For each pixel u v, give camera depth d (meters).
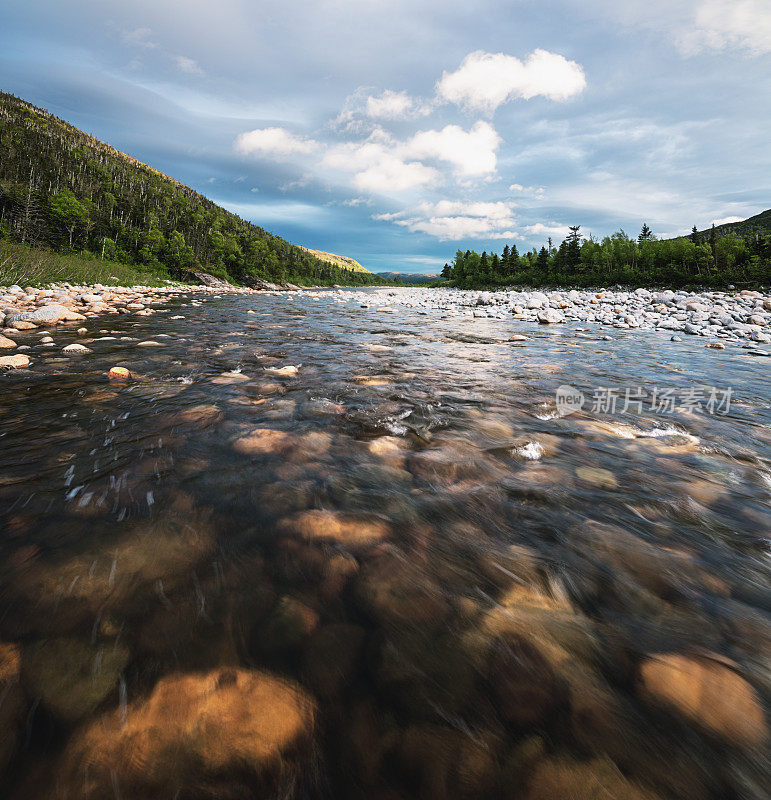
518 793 0.97
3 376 4.94
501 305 20.89
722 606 1.59
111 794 0.95
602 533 2.06
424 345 8.76
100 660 1.27
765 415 4.31
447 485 2.54
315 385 5.04
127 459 2.78
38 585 1.58
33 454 2.83
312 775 1.01
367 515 2.16
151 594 1.56
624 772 1.01
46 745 1.04
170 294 24.91
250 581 1.65
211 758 1.03
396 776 1.01
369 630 1.43
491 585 1.67
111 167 122.44
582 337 10.80
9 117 123.56
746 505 2.39
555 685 1.23
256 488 2.42
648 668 1.28
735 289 43.44
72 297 15.24
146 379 5.01
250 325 11.16
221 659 1.29
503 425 3.78
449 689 1.22
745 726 1.12
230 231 119.62
